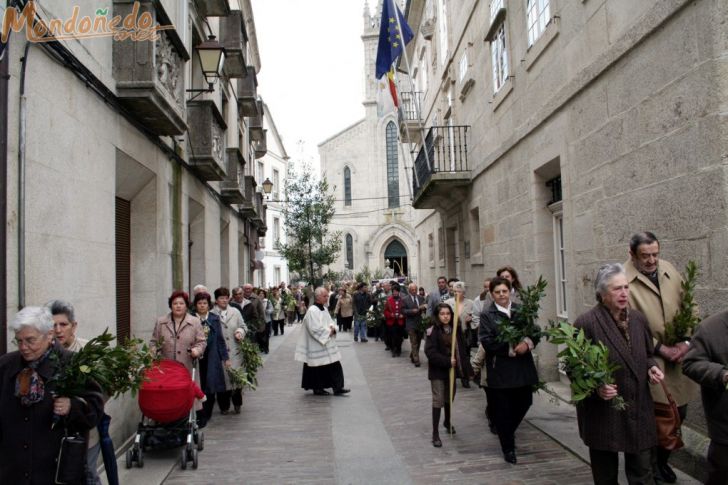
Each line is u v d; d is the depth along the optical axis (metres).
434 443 6.16
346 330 22.39
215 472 5.59
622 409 3.70
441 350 6.36
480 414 7.53
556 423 6.66
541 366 8.84
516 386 5.44
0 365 3.23
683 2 4.75
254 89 18.66
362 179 45.25
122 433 6.46
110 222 6.48
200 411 7.44
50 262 4.92
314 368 9.42
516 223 10.00
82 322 5.60
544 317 8.83
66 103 5.31
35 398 3.15
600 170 6.57
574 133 7.30
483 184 12.44
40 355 3.23
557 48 7.82
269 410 8.38
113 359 3.45
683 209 4.91
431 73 19.91
